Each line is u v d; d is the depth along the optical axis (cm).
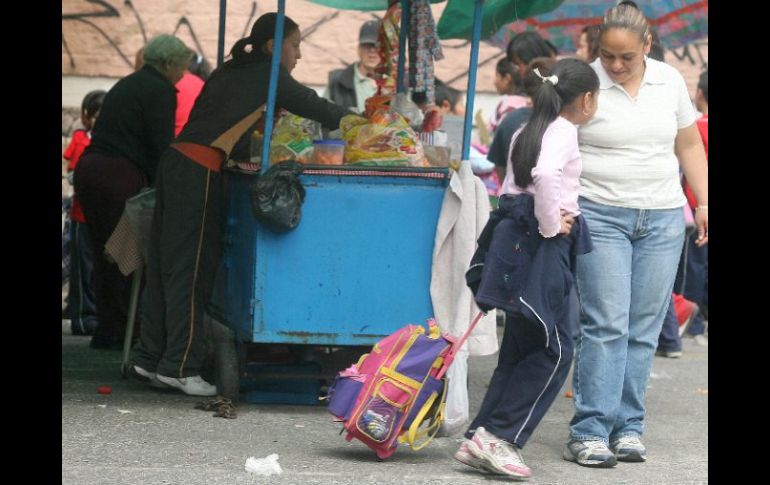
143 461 766
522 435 762
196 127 960
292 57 971
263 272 894
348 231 898
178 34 1808
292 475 745
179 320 972
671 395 1123
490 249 766
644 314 843
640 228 824
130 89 1215
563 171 760
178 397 989
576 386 830
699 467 822
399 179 898
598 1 1431
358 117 936
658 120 819
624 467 819
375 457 806
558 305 759
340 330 902
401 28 1099
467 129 898
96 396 983
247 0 1816
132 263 1071
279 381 972
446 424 875
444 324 891
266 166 900
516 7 1126
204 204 959
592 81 768
